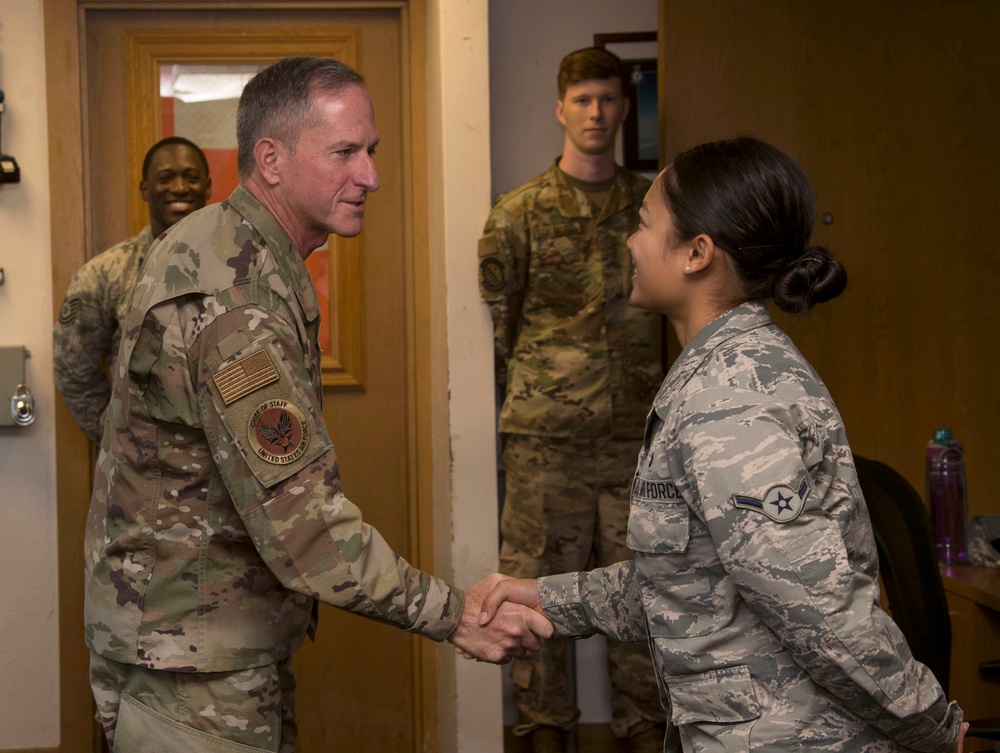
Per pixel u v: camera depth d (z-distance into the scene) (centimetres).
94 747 302
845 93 296
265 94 157
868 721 124
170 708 150
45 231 300
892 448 298
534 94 325
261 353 144
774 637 129
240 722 151
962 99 298
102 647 151
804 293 136
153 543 149
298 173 157
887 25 296
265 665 154
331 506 146
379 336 320
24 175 299
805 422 128
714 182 138
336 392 319
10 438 301
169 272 147
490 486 285
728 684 129
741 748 126
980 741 208
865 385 298
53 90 296
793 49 295
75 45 297
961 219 298
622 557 290
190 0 306
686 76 294
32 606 302
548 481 288
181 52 309
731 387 129
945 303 299
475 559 285
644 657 297
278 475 143
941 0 297
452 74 281
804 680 127
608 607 164
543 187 291
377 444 321
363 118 159
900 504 177
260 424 143
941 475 232
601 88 285
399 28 318
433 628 157
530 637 166
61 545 300
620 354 290
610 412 288
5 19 296
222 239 151
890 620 123
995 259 299
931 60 298
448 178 283
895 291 298
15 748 302
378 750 318
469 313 285
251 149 158
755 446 122
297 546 144
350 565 145
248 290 148
